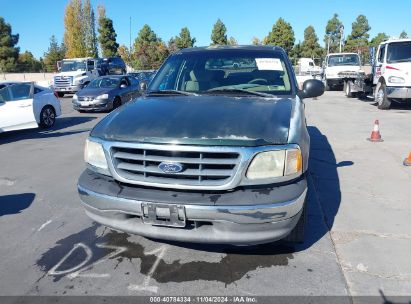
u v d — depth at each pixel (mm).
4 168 6488
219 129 2838
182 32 60812
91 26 66500
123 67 29281
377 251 3398
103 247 3549
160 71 4648
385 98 13320
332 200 4645
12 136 9836
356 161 6438
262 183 2754
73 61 24078
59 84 22344
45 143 8719
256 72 4285
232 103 3385
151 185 2814
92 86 15422
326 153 7027
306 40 66750
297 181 2891
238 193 2732
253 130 2840
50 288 2938
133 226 2924
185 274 3084
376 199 4668
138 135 2883
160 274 3090
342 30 42812
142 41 56344
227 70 4363
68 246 3592
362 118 11570
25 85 10312
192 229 2803
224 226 2725
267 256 3324
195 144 2721
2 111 9414
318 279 2982
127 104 3652
